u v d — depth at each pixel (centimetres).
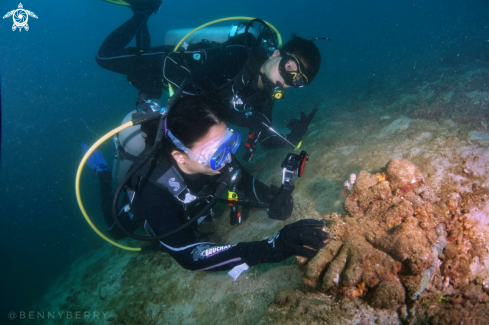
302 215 229
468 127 257
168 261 302
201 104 156
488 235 150
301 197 256
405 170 153
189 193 198
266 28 279
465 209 159
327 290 145
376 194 154
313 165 307
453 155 216
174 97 216
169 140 167
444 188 182
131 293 302
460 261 142
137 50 352
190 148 158
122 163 297
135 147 262
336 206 211
